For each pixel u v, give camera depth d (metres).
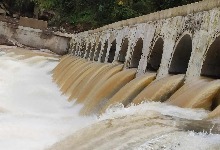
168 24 14.52
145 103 10.91
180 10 13.66
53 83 23.72
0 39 37.22
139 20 17.92
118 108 11.68
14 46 37.28
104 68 18.64
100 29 26.61
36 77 25.05
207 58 11.71
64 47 39.47
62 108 16.42
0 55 30.31
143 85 13.66
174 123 7.75
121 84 15.48
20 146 9.96
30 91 19.92
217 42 11.26
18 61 28.50
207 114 8.91
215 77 11.95
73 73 21.86
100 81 16.30
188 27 12.94
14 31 37.81
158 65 16.20
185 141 6.33
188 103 9.88
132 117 9.03
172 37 14.03
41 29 38.72
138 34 17.73
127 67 18.12
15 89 20.27
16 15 45.16
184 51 13.80
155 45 15.71
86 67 21.31
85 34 32.28
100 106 14.30
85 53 30.89
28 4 45.78
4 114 13.98
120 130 8.13
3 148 9.76
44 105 16.94
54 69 28.64
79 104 16.19
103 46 24.80
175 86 12.06
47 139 10.71
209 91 9.73
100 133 8.52
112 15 40.69
